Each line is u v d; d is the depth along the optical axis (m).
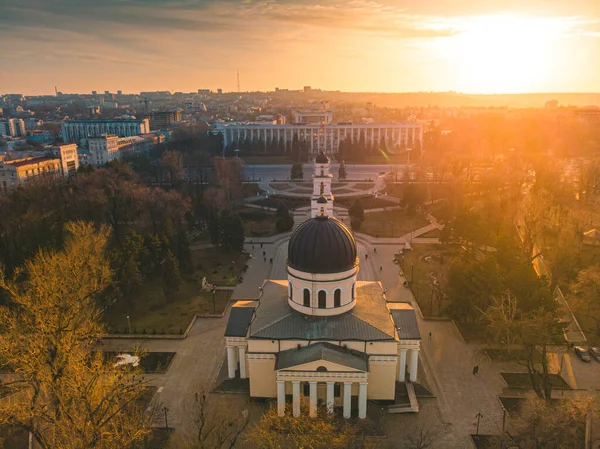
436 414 74.62
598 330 88.06
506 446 66.38
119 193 145.12
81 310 75.12
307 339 74.00
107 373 66.94
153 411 71.88
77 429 53.34
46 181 162.25
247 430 70.88
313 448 62.25
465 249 130.62
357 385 74.19
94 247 104.12
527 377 83.50
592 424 62.19
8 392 73.56
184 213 152.75
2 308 68.75
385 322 78.06
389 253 146.00
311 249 76.38
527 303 92.56
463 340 94.88
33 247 117.69
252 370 76.06
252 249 151.62
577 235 130.38
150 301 112.88
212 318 105.62
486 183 196.50
